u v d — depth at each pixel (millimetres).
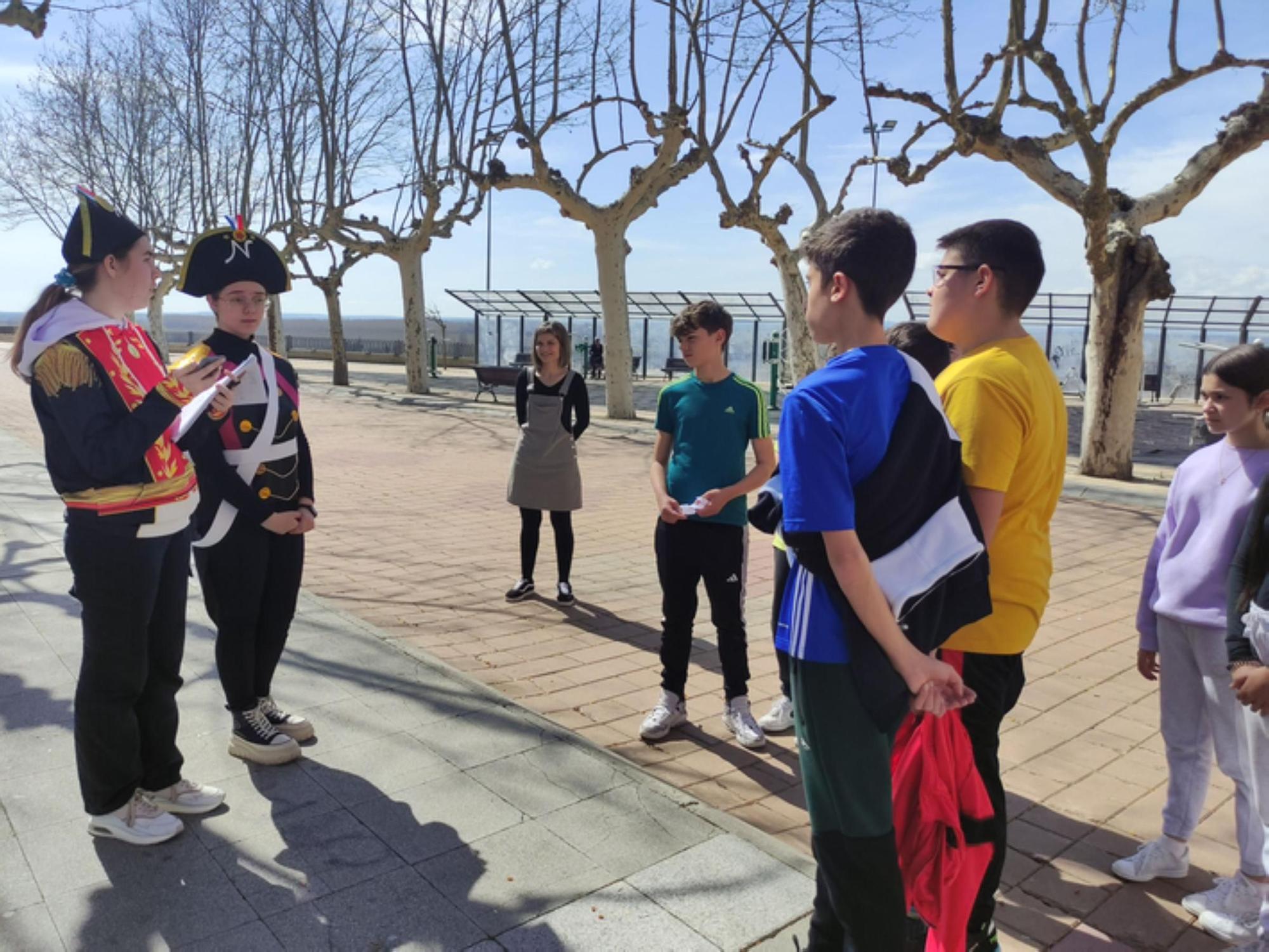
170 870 2607
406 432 15047
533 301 31234
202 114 24812
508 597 5680
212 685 3918
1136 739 3865
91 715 2615
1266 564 2227
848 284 1884
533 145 14945
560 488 5461
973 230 2254
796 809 3217
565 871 2646
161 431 2436
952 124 10852
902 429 1811
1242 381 2473
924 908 2086
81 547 2512
